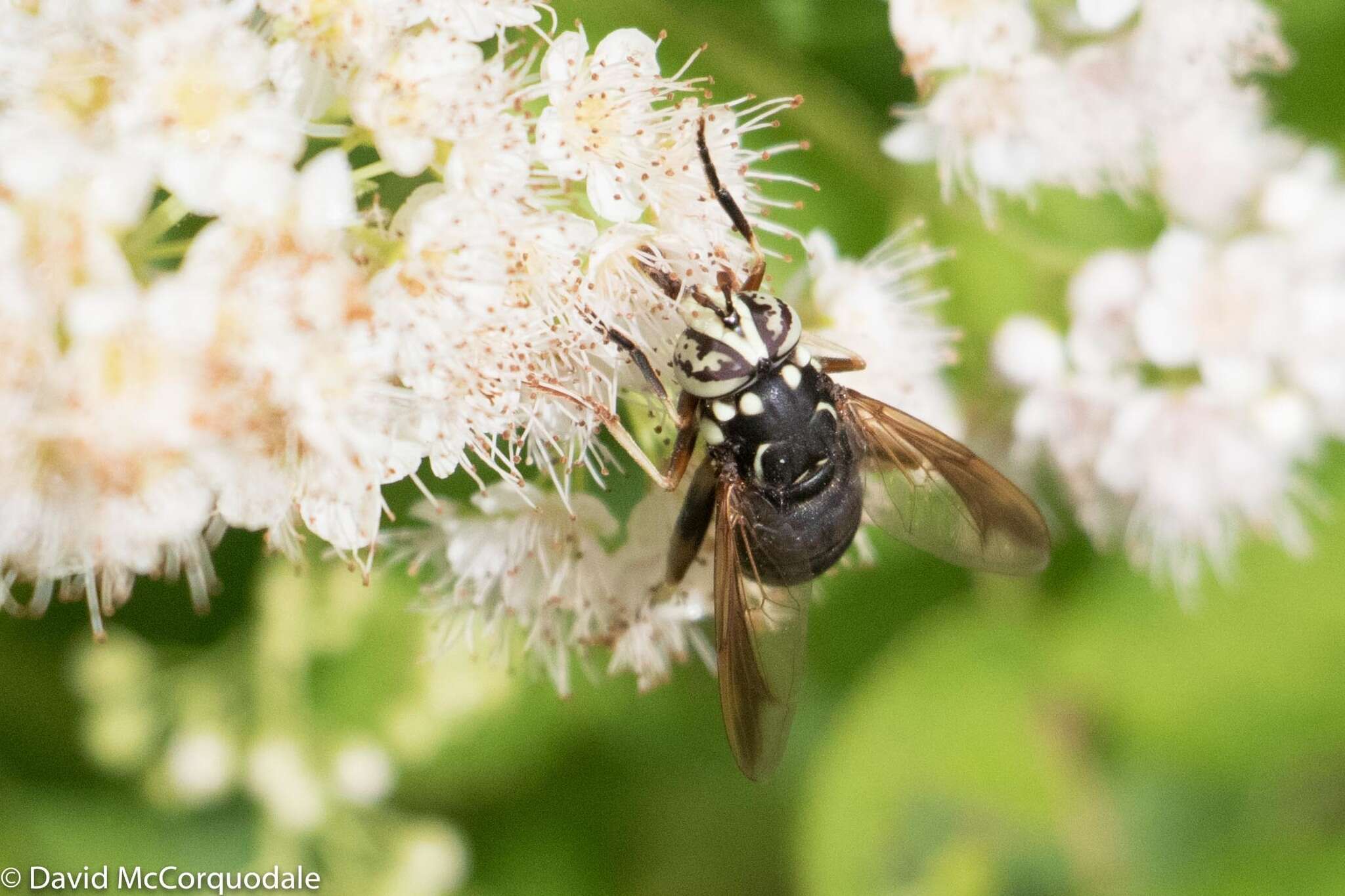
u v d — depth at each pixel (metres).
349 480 0.19
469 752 0.23
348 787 0.22
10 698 0.22
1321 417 0.23
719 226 0.20
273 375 0.19
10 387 0.19
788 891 0.23
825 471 0.20
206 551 0.19
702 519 0.20
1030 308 0.23
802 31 0.22
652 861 0.23
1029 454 0.23
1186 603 0.23
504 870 0.23
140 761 0.22
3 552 0.19
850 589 0.23
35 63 0.19
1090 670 0.23
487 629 0.21
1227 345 0.22
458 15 0.19
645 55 0.20
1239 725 0.23
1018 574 0.21
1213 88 0.22
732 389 0.20
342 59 0.19
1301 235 0.23
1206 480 0.23
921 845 0.22
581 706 0.23
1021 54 0.22
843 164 0.22
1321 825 0.23
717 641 0.20
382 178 0.20
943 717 0.23
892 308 0.21
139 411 0.19
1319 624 0.23
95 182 0.19
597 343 0.20
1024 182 0.22
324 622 0.22
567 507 0.20
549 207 0.20
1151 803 0.23
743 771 0.20
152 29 0.19
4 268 0.19
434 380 0.19
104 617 0.22
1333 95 0.23
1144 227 0.23
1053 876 0.23
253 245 0.19
